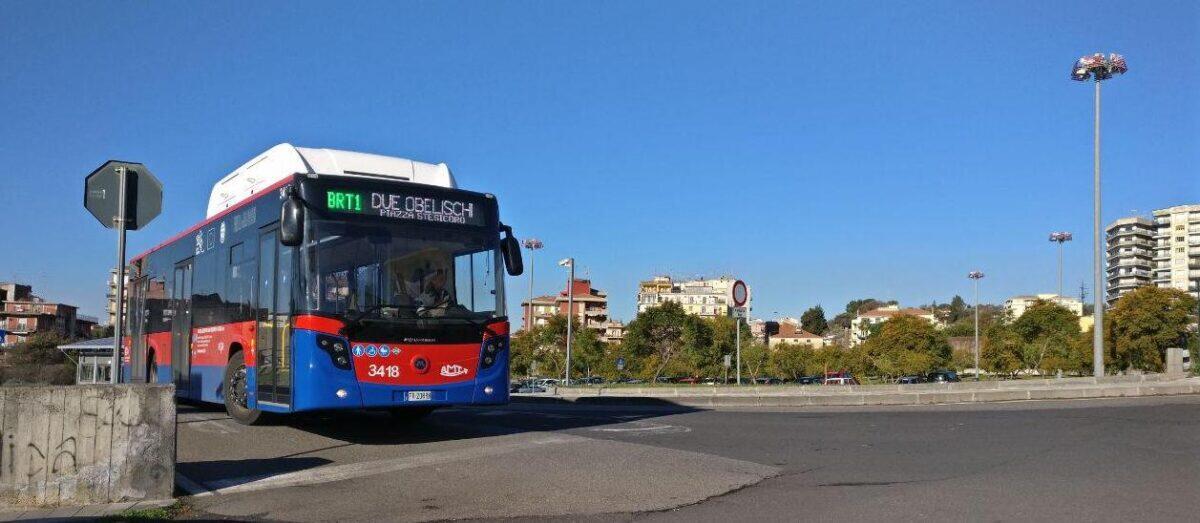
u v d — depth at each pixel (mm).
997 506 6875
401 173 12539
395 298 11086
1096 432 11547
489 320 11664
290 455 10203
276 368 11359
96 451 7414
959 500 7133
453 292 11562
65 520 6656
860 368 76375
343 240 10992
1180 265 143125
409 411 14359
